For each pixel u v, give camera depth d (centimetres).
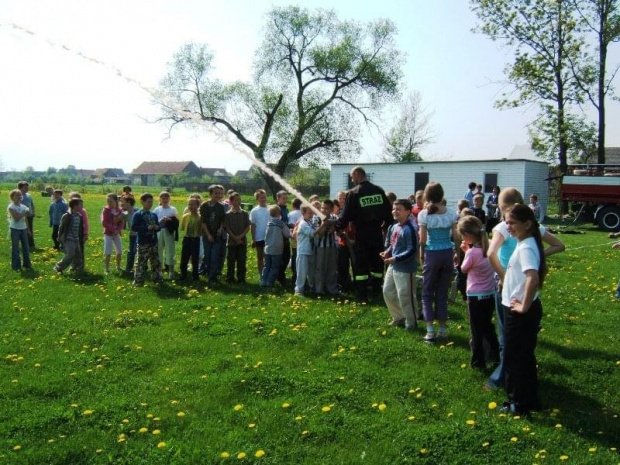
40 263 1460
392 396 593
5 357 710
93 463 470
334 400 583
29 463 467
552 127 3684
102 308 977
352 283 1141
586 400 588
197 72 4681
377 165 3747
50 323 876
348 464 464
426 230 775
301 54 4812
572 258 1673
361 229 998
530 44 3712
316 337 798
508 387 557
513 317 546
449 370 670
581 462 462
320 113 4872
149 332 830
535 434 505
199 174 13575
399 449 485
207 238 1201
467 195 2355
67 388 617
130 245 1346
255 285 1193
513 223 536
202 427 525
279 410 559
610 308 1003
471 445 488
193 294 1091
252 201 4509
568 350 745
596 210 2902
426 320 774
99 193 6575
